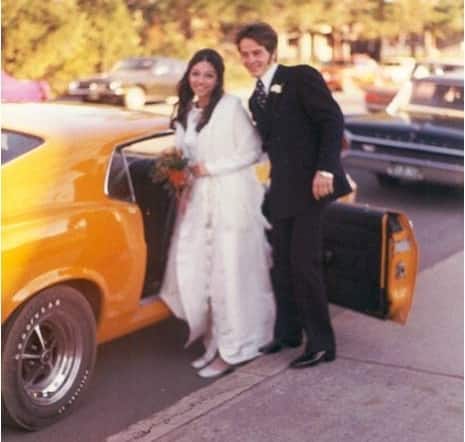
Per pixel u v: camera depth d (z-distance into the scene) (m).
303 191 4.93
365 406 4.58
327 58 35.94
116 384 5.05
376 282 5.24
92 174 4.70
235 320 5.16
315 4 30.41
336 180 4.87
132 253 4.83
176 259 5.16
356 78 27.23
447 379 4.90
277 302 5.29
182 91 5.17
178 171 5.02
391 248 5.17
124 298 4.85
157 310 5.20
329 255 5.40
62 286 4.45
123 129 5.04
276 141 4.95
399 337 5.58
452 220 9.39
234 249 5.11
